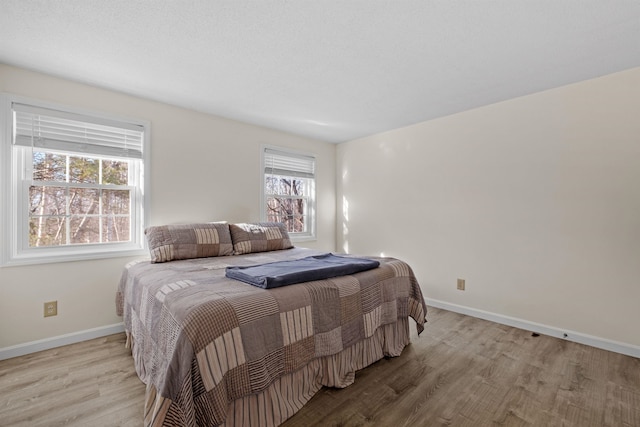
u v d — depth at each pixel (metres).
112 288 2.53
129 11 1.56
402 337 2.28
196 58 2.04
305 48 1.92
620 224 2.22
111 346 2.28
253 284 1.61
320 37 1.80
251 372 1.33
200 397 1.18
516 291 2.71
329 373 1.71
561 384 1.80
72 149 2.35
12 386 1.76
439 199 3.25
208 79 2.35
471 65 2.14
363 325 1.90
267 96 2.68
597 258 2.31
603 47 1.90
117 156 2.55
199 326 1.23
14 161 2.17
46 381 1.81
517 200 2.70
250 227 2.99
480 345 2.33
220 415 1.20
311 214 4.16
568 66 2.15
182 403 1.14
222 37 1.80
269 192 3.72
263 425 1.39
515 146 2.71
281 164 3.78
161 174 2.79
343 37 1.80
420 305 2.33
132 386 1.76
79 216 2.46
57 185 2.35
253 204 3.46
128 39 1.81
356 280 1.92
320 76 2.31
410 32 1.75
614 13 1.58
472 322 2.83
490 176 2.87
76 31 1.73
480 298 2.94
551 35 1.78
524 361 2.08
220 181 3.19
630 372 1.94
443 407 1.59
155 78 2.32
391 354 2.11
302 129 3.68
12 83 2.12
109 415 1.52
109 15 1.59
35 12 1.55
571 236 2.43
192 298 1.41
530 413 1.54
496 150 2.83
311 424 1.46
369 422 1.48
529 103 2.64
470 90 2.56
